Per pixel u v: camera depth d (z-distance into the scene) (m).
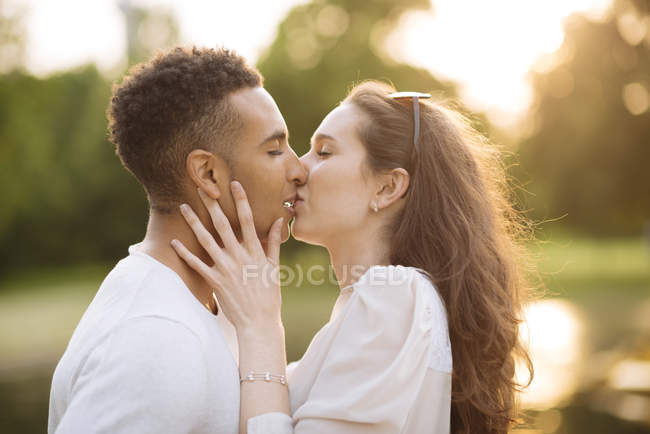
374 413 1.70
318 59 23.53
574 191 24.12
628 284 22.08
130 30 35.88
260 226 2.00
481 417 1.97
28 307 18.75
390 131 2.07
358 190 2.08
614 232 34.59
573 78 24.52
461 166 2.11
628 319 13.16
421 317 1.79
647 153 23.62
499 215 2.27
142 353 1.59
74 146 30.86
